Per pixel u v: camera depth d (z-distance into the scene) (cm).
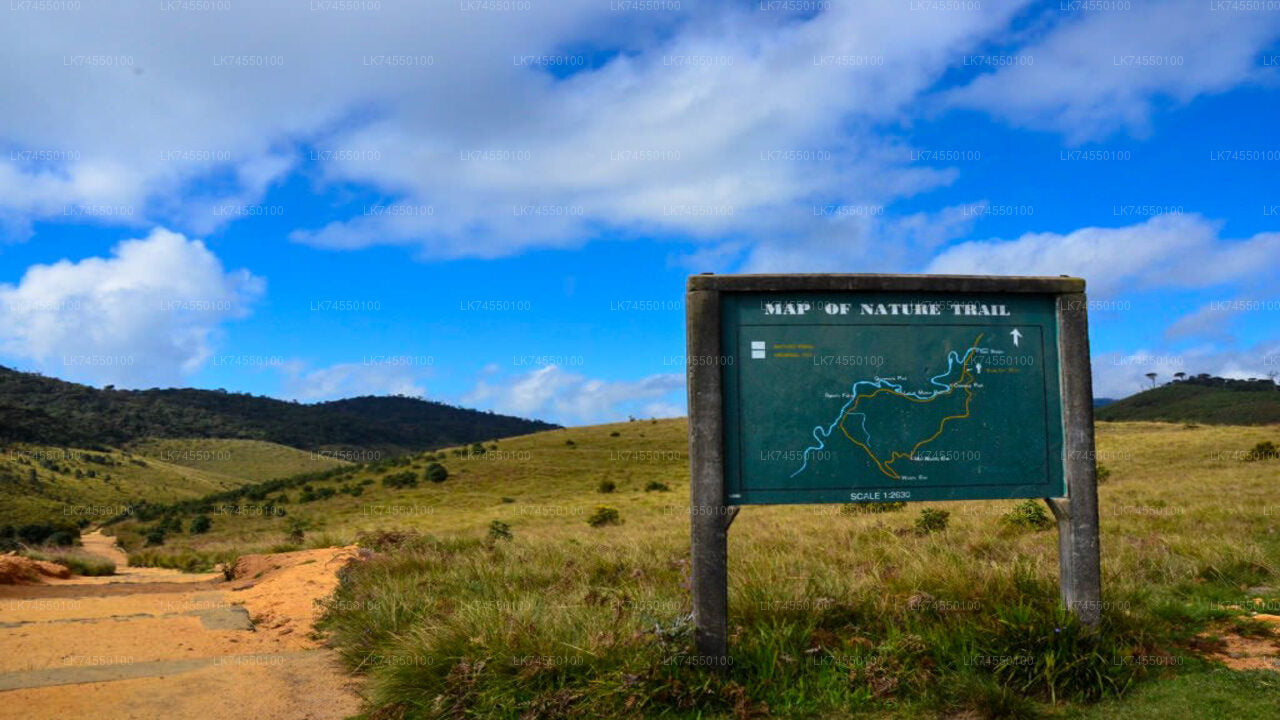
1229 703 419
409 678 495
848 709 439
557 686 467
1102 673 457
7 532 5475
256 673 586
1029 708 421
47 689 522
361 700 519
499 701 455
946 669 474
